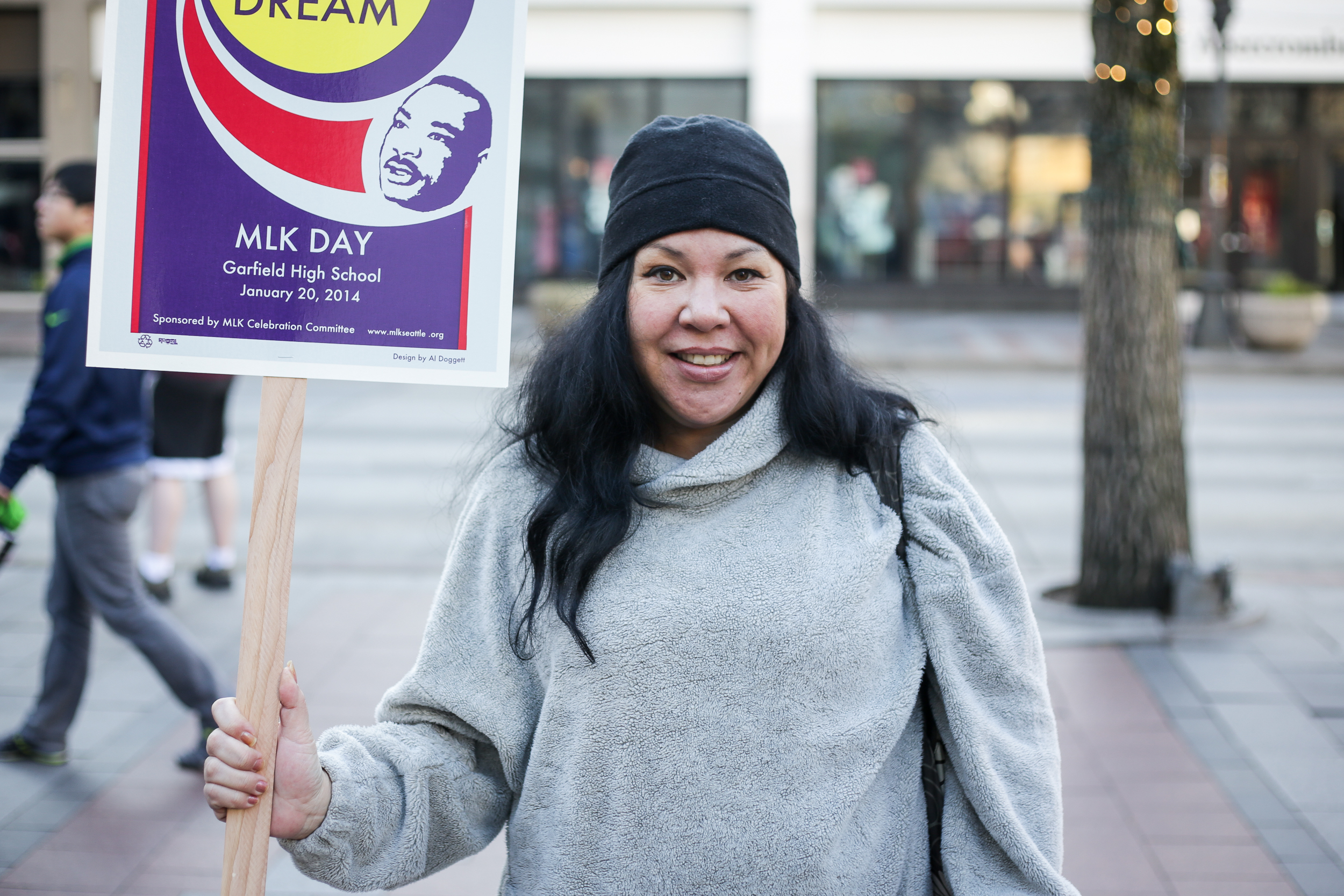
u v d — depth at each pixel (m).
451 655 1.68
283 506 1.59
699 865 1.56
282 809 1.52
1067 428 11.41
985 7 20.39
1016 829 1.60
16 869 3.54
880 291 21.23
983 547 1.68
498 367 1.65
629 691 1.56
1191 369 15.39
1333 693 4.85
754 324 1.61
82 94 21.25
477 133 1.65
